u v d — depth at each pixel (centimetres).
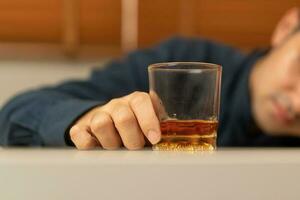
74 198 52
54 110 86
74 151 63
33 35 226
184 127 67
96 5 227
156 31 231
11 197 52
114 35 230
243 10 233
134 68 157
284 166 53
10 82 228
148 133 68
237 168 53
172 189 52
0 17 223
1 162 52
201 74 67
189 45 169
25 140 94
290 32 154
